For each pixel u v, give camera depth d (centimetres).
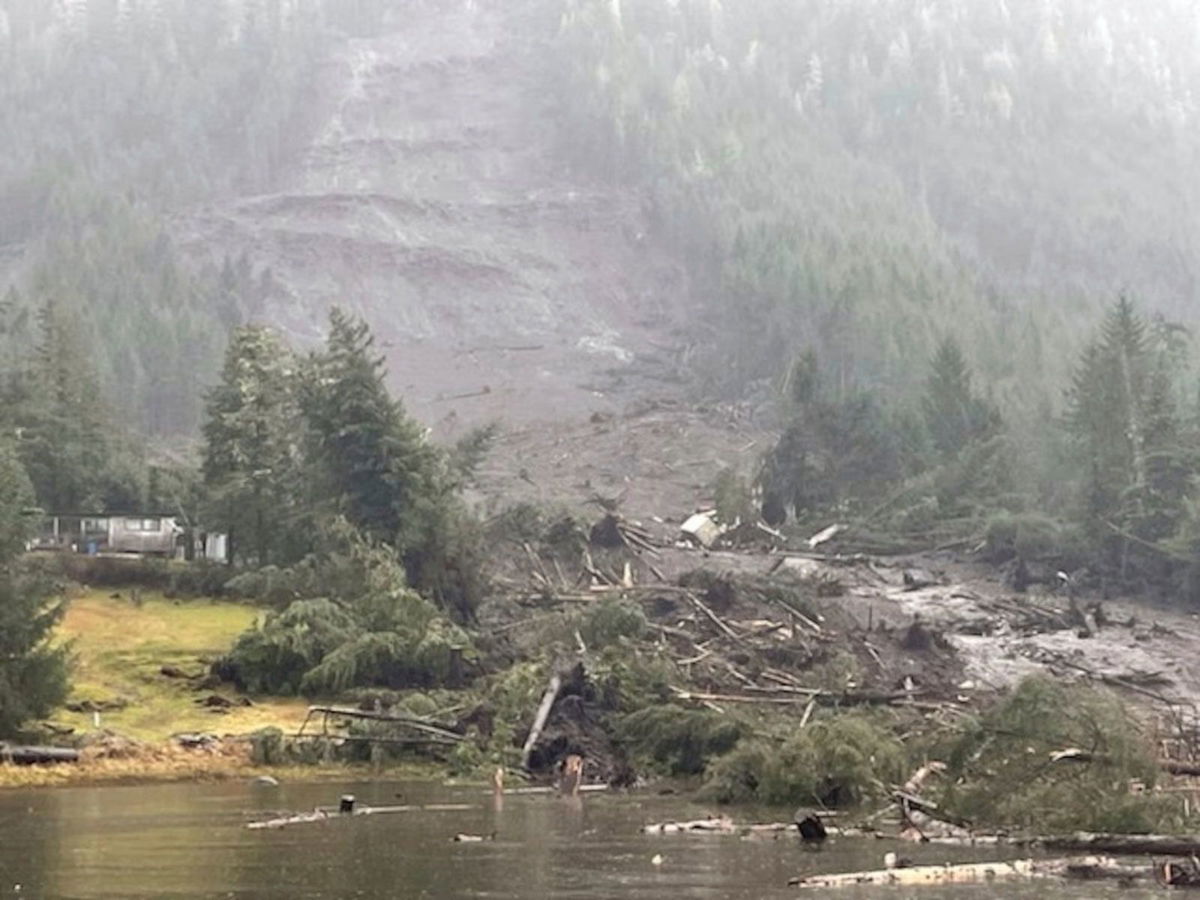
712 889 2945
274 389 8594
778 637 7144
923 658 7531
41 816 4100
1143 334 14775
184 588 8081
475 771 5456
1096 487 10400
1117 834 3666
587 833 3869
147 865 3191
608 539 8956
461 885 2969
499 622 7425
